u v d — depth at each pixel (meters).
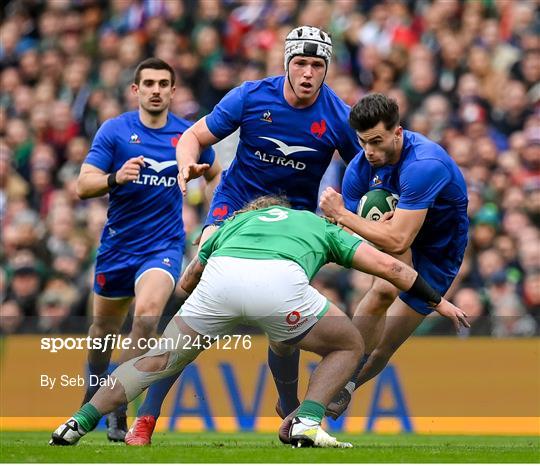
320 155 24.83
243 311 20.91
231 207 25.36
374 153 22.80
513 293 37.22
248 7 51.06
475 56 45.25
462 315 21.66
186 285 22.64
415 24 47.84
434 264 24.94
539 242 38.91
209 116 24.61
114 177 26.81
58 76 52.53
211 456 19.36
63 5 54.75
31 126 49.88
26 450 20.47
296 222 21.33
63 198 44.59
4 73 53.84
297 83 23.91
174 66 49.03
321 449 20.64
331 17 48.78
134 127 28.09
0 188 47.56
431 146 23.28
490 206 39.88
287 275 20.70
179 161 24.08
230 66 48.81
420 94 44.66
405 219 22.98
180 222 28.38
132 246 27.95
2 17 57.53
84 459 19.00
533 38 45.59
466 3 47.75
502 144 43.50
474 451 21.27
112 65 50.47
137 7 52.44
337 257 21.33
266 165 24.95
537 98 44.25
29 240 42.12
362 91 46.69
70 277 40.75
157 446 22.02
